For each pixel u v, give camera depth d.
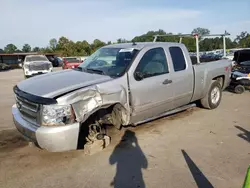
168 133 4.76
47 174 3.34
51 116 3.21
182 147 4.12
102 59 4.80
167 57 4.87
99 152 3.95
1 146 4.28
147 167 3.48
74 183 3.12
